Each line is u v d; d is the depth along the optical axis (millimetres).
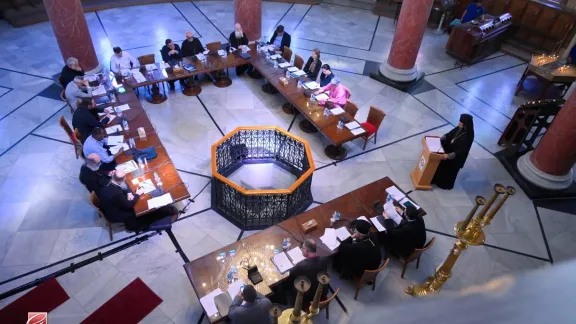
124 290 5602
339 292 5711
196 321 5316
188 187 7324
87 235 6312
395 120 9477
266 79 10000
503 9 13125
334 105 8383
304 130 8922
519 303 636
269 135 7852
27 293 5477
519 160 8148
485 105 10258
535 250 6633
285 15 14406
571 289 617
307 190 7051
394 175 7953
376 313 843
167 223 6520
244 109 9508
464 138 6969
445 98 10422
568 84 10055
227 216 6789
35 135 8195
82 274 5766
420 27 9812
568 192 7633
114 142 6957
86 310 5344
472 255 6441
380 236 5945
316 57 9508
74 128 7262
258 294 4422
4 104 8961
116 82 8523
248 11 11141
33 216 6535
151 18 13531
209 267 5141
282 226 5766
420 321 732
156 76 8961
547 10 12102
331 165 8078
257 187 7555
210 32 12945
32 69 10219
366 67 11508
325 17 14492
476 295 716
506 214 7270
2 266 5793
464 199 7504
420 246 5672
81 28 9023
